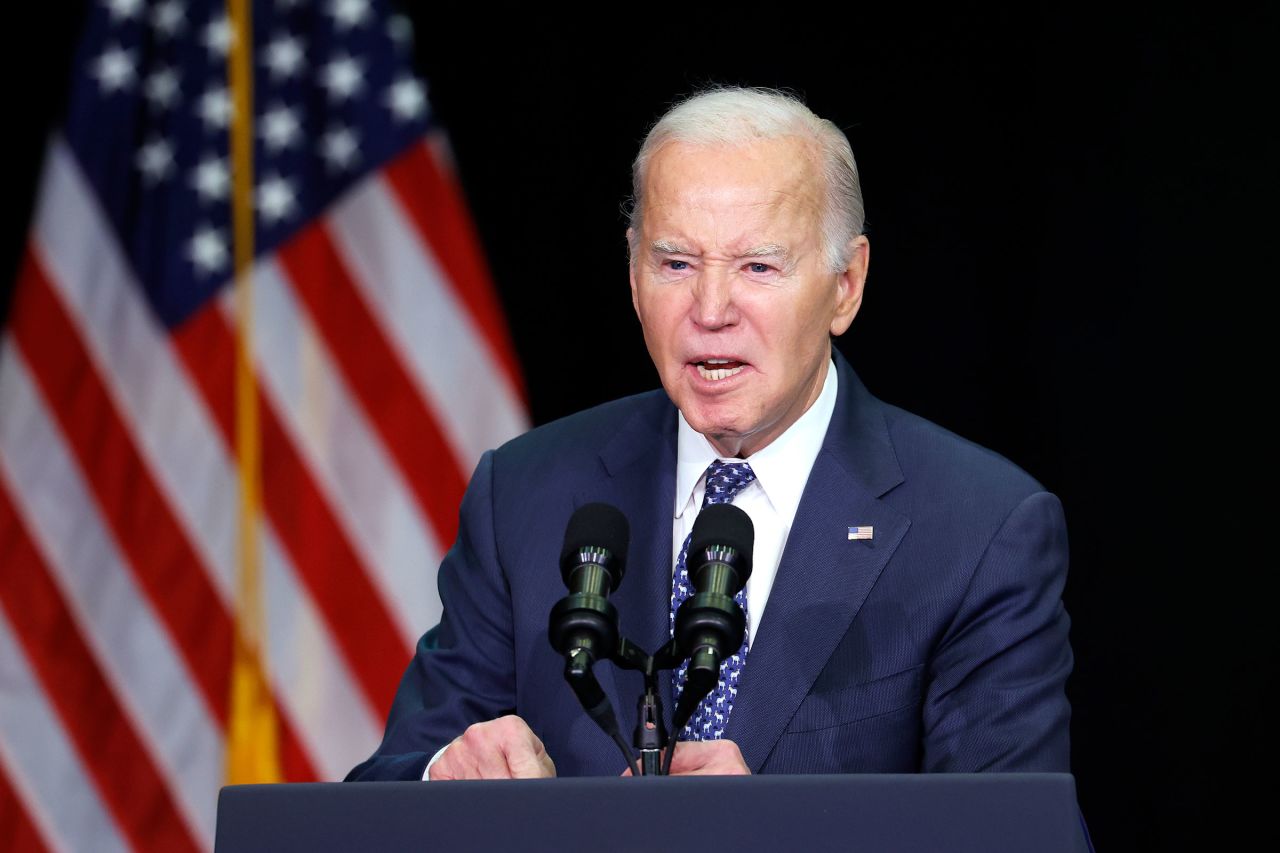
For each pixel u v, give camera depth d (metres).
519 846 5.05
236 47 14.91
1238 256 13.76
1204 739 13.46
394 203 14.75
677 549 7.82
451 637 8.11
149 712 13.98
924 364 14.41
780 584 7.41
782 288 7.09
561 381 15.23
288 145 14.84
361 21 15.11
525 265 15.35
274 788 5.23
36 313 14.40
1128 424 13.91
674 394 7.25
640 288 7.36
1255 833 13.32
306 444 14.32
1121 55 14.23
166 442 14.27
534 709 7.62
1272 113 13.77
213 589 14.12
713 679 5.66
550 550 7.87
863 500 7.55
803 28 14.94
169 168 14.71
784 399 7.24
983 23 14.63
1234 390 13.66
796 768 7.11
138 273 14.52
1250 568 13.51
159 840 13.87
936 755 7.14
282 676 14.04
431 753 7.30
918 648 7.26
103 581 14.09
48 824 13.80
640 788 5.04
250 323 14.48
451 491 14.34
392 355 14.52
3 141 15.75
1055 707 7.19
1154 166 14.04
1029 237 14.37
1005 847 4.90
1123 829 13.54
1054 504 7.63
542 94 15.46
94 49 14.88
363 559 14.20
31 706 13.90
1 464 14.18
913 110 14.67
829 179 7.32
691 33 15.20
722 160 7.09
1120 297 14.04
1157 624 13.65
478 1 15.59
